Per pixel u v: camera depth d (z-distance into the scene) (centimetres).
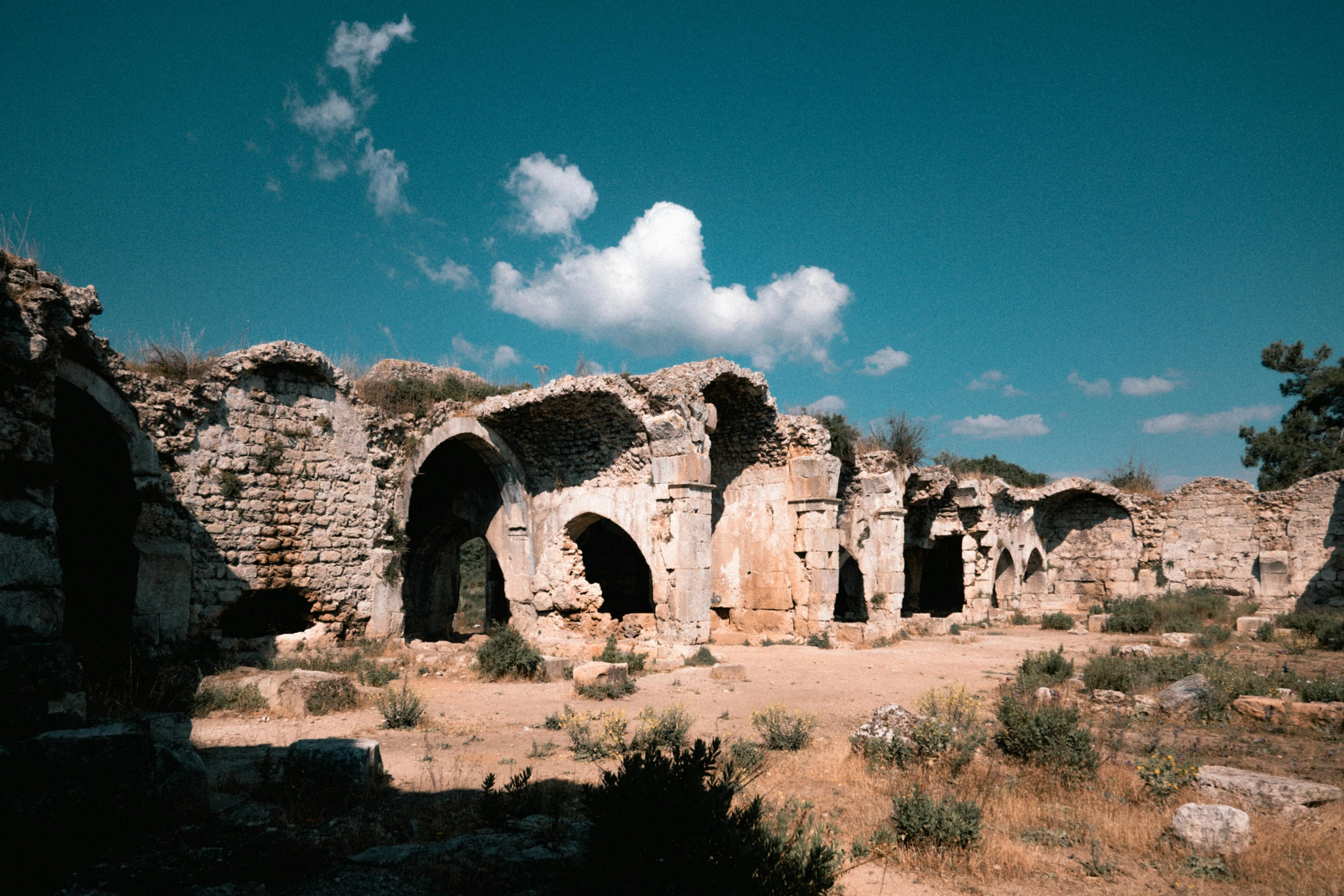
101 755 543
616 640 1944
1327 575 2658
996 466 3528
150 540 1308
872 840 595
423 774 766
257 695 1099
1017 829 637
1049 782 737
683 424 1903
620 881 434
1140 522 3133
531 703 1187
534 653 1478
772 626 2223
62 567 1327
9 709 730
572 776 763
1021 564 3184
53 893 447
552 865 504
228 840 530
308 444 1669
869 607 2458
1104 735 952
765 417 2236
